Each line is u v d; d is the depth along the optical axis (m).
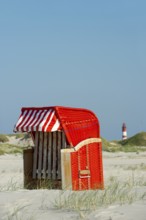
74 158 11.52
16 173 19.30
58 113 11.41
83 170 11.62
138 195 9.02
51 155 11.95
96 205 7.77
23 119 11.90
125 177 16.03
